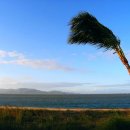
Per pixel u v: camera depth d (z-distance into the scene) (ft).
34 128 54.39
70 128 54.03
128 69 49.55
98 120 64.64
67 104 302.04
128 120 52.03
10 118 65.46
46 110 86.28
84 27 49.14
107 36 48.83
